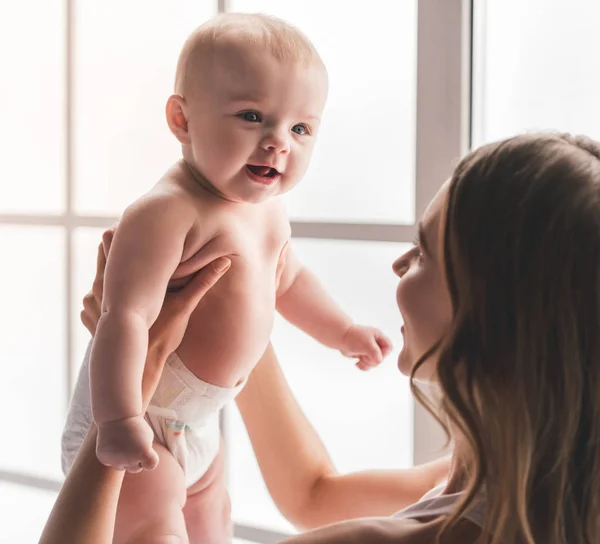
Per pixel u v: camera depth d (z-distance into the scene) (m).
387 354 1.18
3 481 1.83
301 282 1.18
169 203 0.97
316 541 0.76
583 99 1.24
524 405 0.71
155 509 0.97
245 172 0.98
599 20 1.21
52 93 1.72
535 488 0.72
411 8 1.34
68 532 0.85
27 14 1.74
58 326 1.76
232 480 1.56
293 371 1.51
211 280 0.97
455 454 0.83
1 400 1.83
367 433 1.45
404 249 1.37
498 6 1.28
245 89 0.95
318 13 1.42
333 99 1.42
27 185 1.77
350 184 1.42
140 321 0.93
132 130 1.62
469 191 0.74
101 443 0.88
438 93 1.22
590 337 0.71
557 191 0.71
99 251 1.04
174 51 1.57
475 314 0.73
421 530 0.76
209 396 1.03
